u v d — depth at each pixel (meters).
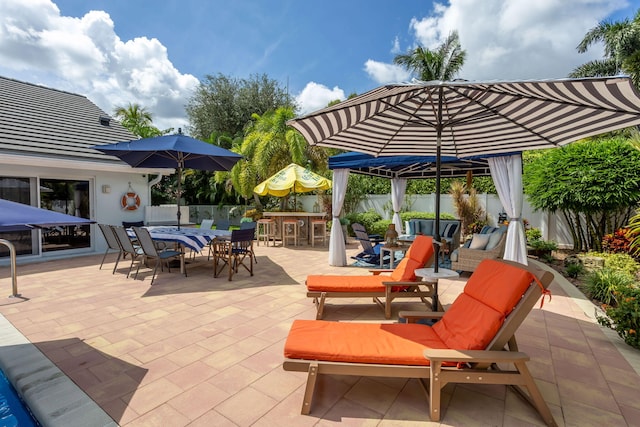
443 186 13.97
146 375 3.05
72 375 3.04
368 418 2.49
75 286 6.13
